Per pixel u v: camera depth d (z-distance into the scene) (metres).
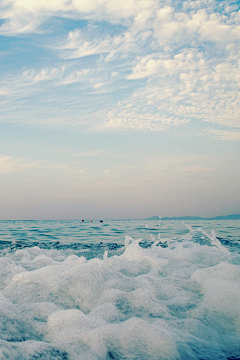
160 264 3.67
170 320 1.87
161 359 1.30
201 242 5.40
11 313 1.93
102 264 3.12
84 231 19.47
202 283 2.65
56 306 2.24
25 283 2.73
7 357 1.19
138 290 2.40
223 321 1.84
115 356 1.34
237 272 2.78
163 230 18.62
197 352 1.41
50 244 8.42
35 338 1.71
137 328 1.55
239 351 1.44
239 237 12.72
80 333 1.60
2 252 6.13
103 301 2.31
